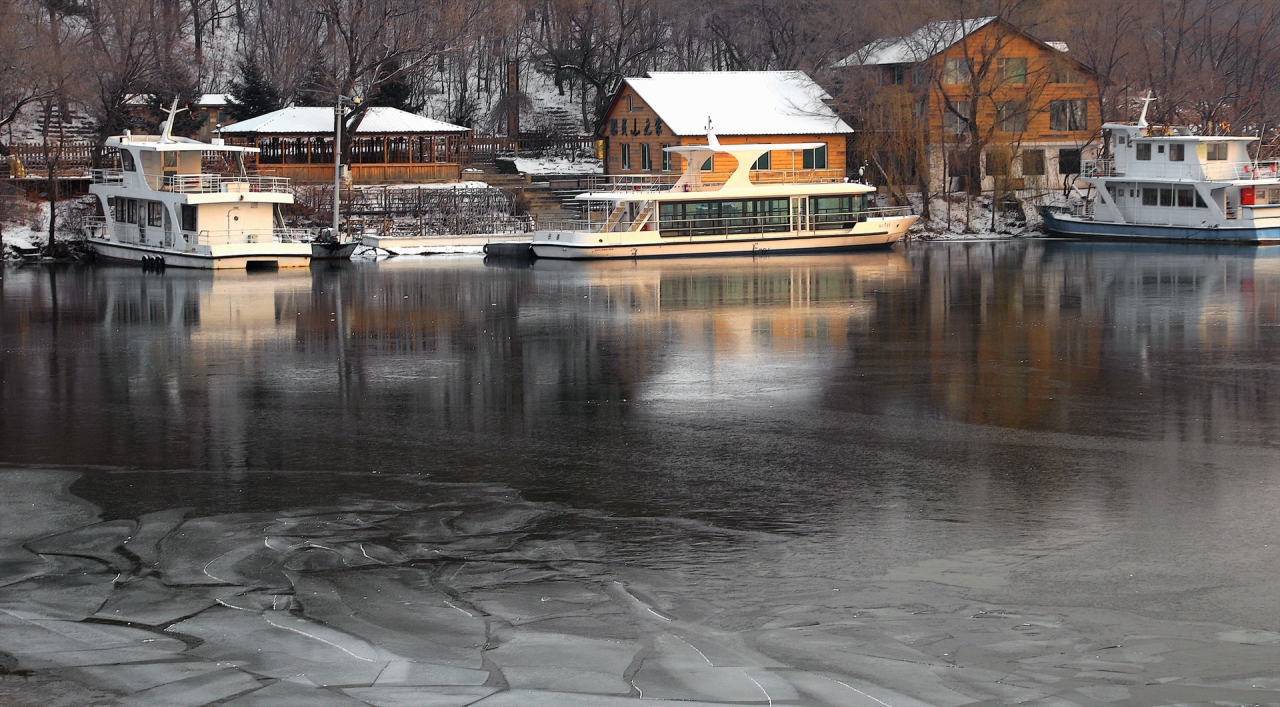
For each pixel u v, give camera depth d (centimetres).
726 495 2052
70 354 3556
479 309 4497
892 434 2484
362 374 3209
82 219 6775
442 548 1767
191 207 6050
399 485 2125
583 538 1819
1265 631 1466
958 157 7831
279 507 1989
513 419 2655
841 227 6844
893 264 6047
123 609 1518
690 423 2597
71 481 2162
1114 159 7456
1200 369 3153
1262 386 2925
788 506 1986
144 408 2802
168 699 1259
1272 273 5366
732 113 7850
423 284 5359
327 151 7800
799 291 4950
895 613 1524
